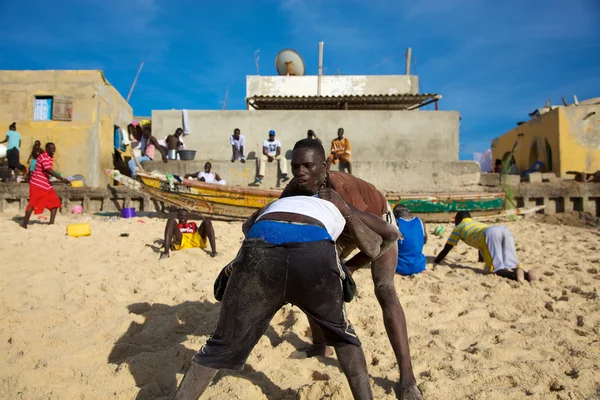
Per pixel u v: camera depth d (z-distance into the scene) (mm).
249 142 15781
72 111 15844
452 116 15656
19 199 13531
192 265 6938
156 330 4207
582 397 3082
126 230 9930
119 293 5449
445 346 4047
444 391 3189
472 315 4863
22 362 3523
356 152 15688
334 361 3721
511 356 3842
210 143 15852
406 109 18078
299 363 3676
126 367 3404
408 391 3057
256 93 21000
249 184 14625
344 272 2621
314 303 2457
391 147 15680
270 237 2443
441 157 15617
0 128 15773
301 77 20984
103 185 16391
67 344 3906
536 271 6945
